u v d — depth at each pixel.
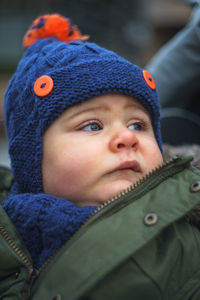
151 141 1.13
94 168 1.02
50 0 5.26
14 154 1.19
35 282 0.92
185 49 1.73
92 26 4.23
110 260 0.83
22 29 6.26
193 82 1.73
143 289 0.88
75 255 0.87
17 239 1.04
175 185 0.97
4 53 6.41
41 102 1.10
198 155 1.33
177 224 1.01
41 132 1.10
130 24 4.64
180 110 1.76
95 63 1.12
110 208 0.94
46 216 1.00
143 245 0.85
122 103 1.10
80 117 1.07
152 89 1.20
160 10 5.23
